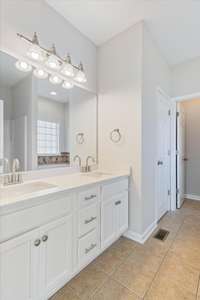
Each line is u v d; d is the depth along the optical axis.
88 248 1.52
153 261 1.67
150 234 2.20
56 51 1.83
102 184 1.68
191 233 2.23
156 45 2.41
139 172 2.00
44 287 1.15
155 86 2.39
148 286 1.37
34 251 1.09
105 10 1.78
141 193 2.00
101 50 2.37
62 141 2.00
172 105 3.12
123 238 2.10
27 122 1.66
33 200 1.07
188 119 3.79
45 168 1.82
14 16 1.46
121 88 2.14
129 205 2.10
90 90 2.31
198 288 1.35
